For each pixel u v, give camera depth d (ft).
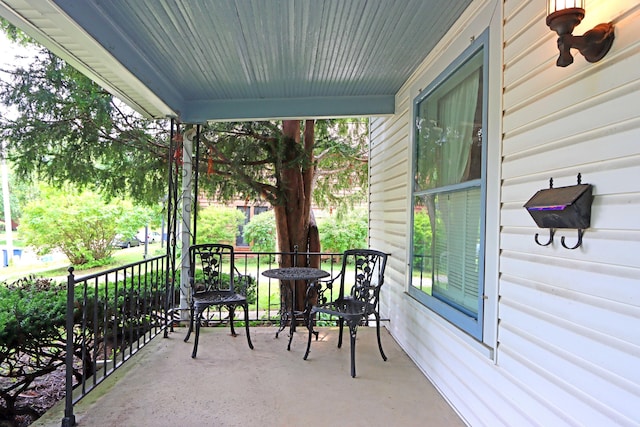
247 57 9.49
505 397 5.74
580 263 4.31
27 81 14.87
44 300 11.29
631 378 3.66
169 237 12.75
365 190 23.67
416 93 10.37
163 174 17.69
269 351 10.68
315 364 9.73
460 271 7.68
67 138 15.81
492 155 6.29
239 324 16.89
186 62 9.82
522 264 5.40
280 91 12.28
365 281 10.77
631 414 3.65
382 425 6.86
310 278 10.92
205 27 7.90
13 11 6.19
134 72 9.02
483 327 6.42
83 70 8.61
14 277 28.66
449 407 7.57
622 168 3.81
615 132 3.89
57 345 10.77
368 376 9.00
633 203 3.68
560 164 4.68
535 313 5.08
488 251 6.34
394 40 8.57
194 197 14.73
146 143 17.15
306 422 6.91
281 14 7.38
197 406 7.45
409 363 9.91
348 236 33.96
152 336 11.88
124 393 7.97
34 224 29.09
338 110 12.86
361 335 12.39
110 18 7.48
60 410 7.36
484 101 6.59
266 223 33.83
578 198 4.15
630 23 3.75
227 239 33.35
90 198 29.63
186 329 12.77
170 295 13.17
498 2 6.18
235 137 17.94
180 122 13.12
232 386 8.36
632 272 3.67
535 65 5.20
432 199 9.27
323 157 21.16
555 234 4.72
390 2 6.97
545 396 4.85
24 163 15.47
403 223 11.38
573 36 4.06
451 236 8.14
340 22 7.70
